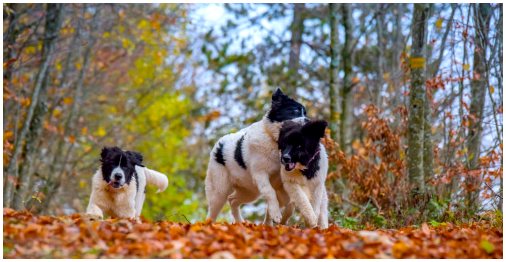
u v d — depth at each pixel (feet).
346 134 59.00
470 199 42.16
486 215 37.86
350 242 23.72
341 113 65.98
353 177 45.88
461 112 46.50
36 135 63.98
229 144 34.55
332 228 28.17
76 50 69.82
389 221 40.22
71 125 70.33
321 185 31.94
